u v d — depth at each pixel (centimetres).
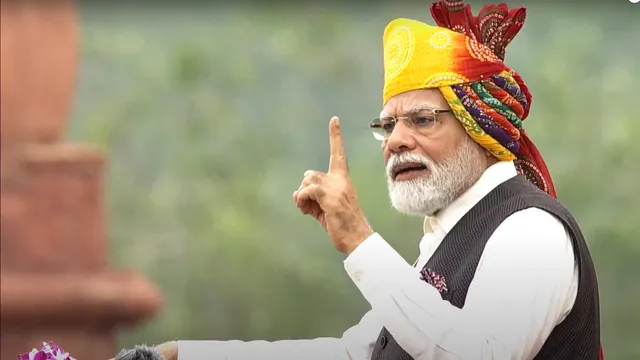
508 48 4619
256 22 4788
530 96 699
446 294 645
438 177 671
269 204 4378
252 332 4094
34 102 2544
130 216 4347
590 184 4088
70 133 4459
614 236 3856
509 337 609
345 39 4812
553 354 630
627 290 3819
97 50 4616
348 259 625
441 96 672
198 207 4356
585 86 4438
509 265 623
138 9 4675
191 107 4606
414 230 3903
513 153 681
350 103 4816
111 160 4450
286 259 4128
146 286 2436
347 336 739
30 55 2561
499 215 654
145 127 4556
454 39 676
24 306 2338
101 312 2389
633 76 4481
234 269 4119
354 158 4559
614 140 4131
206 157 4522
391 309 613
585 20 4638
